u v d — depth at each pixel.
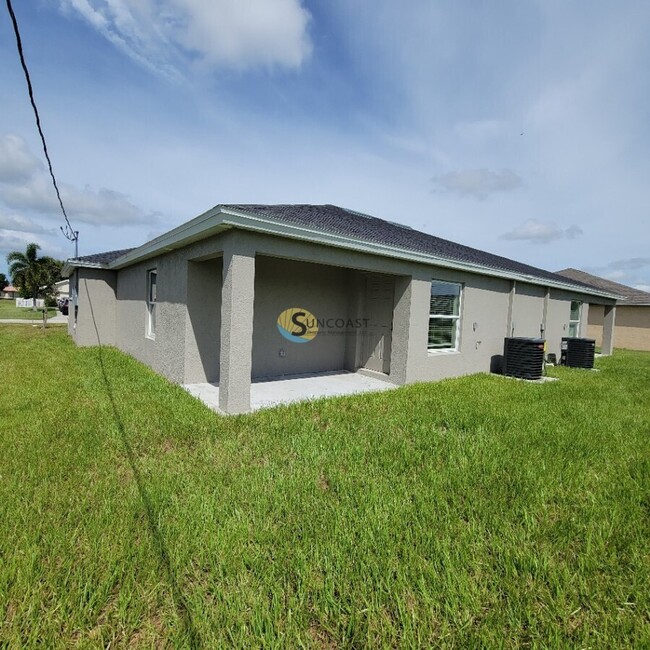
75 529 2.52
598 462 4.00
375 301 9.05
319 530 2.61
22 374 7.32
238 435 4.43
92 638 1.80
